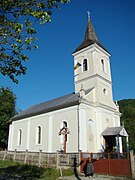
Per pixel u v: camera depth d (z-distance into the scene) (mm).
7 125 41344
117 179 14312
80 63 30984
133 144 32969
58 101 31125
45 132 28375
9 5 7598
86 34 33688
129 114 43500
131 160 14930
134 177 14414
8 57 8398
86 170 15742
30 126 32094
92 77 28359
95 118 25797
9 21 7648
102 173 16328
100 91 27719
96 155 17453
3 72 8523
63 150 24391
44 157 19859
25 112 37000
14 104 44469
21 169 17906
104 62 31125
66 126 25422
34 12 7109
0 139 40344
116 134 23719
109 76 31094
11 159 24359
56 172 16359
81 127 23234
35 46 8016
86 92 26531
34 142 29922
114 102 30578
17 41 7543
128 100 57344
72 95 29938
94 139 24672
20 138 33938
